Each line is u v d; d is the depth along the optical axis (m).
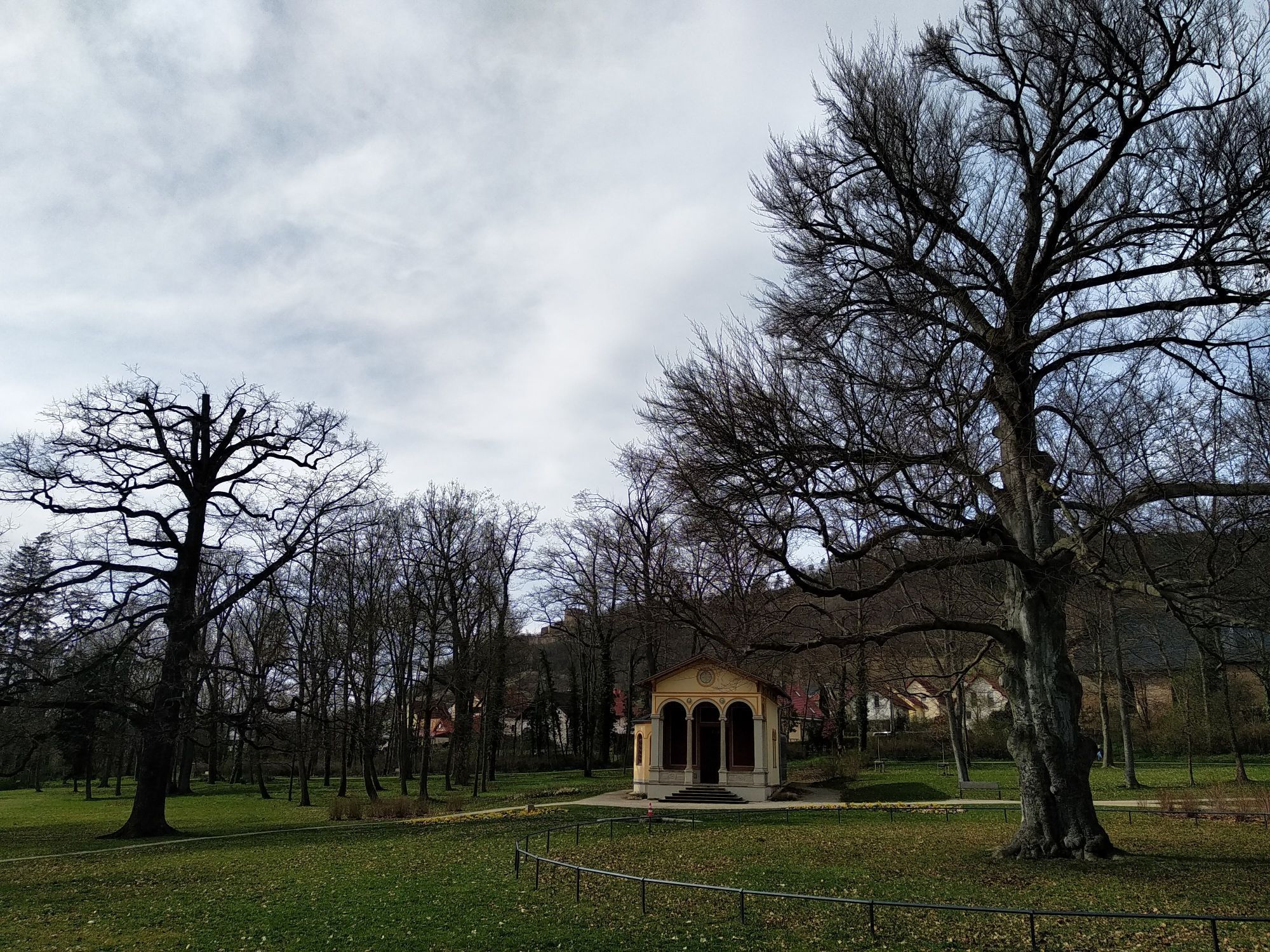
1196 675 51.09
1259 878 15.58
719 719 44.62
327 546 37.81
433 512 49.69
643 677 72.56
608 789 47.78
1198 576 15.63
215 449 34.34
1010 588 18.86
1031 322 17.83
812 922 13.16
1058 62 16.34
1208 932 12.12
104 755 56.06
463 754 55.28
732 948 11.59
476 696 56.62
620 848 22.55
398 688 50.47
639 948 11.71
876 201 17.09
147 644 32.66
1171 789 34.22
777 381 15.98
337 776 71.38
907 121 16.80
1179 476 15.31
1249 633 34.16
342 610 45.22
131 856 24.94
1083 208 17.94
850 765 50.94
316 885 17.86
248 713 31.84
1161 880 15.52
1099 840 17.47
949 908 10.18
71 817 41.53
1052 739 17.89
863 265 16.94
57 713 31.06
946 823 27.66
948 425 16.02
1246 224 14.58
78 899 17.30
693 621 16.98
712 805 38.22
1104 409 15.62
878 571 21.70
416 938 12.67
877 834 24.70
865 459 15.46
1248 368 15.25
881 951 11.27
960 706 46.50
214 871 21.02
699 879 17.19
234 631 47.84
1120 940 11.77
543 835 26.11
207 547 33.66
